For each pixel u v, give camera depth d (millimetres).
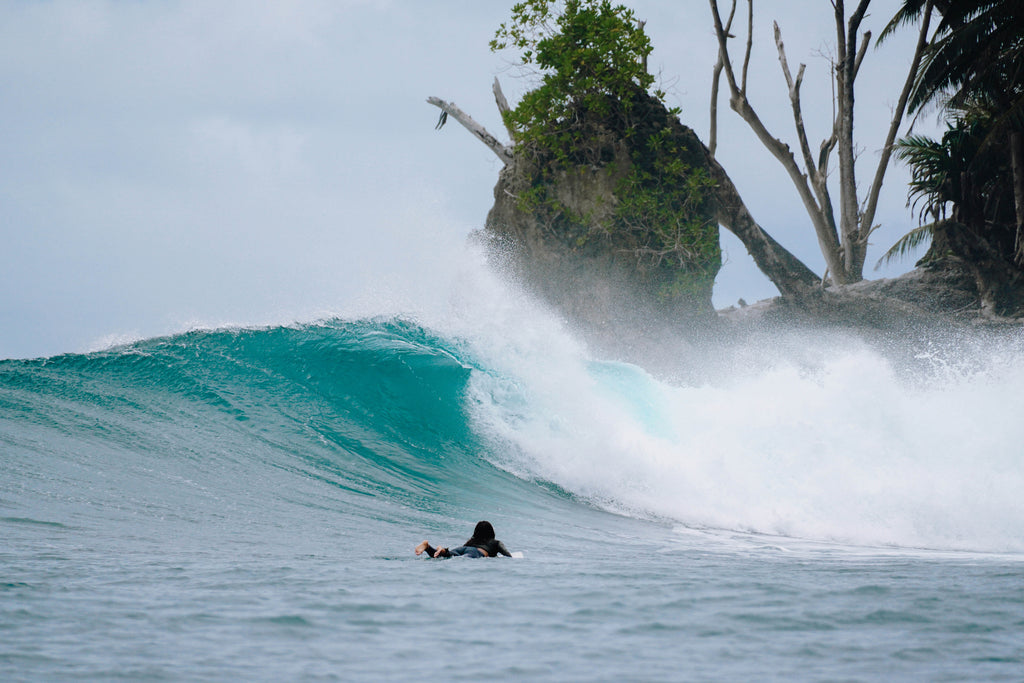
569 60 105875
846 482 52156
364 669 13961
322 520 37750
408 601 19688
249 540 30125
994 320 102938
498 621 17812
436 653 15094
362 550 30188
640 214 104750
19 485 34406
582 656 15039
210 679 13117
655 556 33094
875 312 104875
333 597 19812
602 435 57000
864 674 14008
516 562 28719
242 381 58781
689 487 52812
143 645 14906
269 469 46500
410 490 48125
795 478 53438
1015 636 16781
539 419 60438
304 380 59594
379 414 57969
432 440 56500
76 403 51844
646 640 16281
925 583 23797
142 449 45250
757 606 19703
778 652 15414
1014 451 53531
